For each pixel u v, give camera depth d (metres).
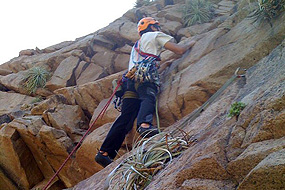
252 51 3.57
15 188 5.19
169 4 7.42
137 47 4.22
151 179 2.38
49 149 4.88
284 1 3.46
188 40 4.94
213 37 4.35
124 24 6.85
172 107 3.90
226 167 1.79
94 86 5.47
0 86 7.10
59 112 5.29
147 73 3.87
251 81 2.93
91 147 4.29
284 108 1.81
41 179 5.27
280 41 3.42
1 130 5.02
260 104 1.99
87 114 5.62
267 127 1.79
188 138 2.65
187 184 1.83
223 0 6.85
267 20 3.72
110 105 4.81
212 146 1.99
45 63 7.14
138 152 2.66
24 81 6.86
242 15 4.43
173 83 4.18
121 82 4.07
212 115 2.86
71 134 5.03
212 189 1.72
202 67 4.00
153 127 3.62
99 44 6.87
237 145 1.90
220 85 3.62
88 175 4.57
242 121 2.03
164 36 4.27
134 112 4.00
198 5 6.40
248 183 1.50
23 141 5.09
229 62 3.70
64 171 4.96
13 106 6.44
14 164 5.07
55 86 6.45
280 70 2.39
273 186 1.43
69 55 6.88
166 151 2.53
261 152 1.65
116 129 3.81
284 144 1.61
